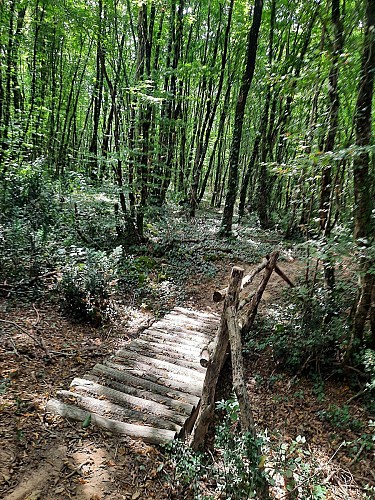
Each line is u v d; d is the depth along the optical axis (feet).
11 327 15.94
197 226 41.55
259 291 19.25
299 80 15.83
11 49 31.86
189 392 13.28
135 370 14.28
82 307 18.42
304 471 9.76
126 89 29.07
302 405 14.70
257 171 52.90
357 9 14.15
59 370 13.87
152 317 21.47
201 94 50.49
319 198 19.22
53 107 43.83
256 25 33.55
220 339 10.80
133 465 9.81
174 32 38.60
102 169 38.73
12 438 9.88
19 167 29.04
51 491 8.59
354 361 15.01
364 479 11.19
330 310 16.56
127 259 28.55
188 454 9.96
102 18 32.45
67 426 10.77
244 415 8.77
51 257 21.54
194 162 51.37
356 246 13.01
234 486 8.43
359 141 13.12
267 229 41.60
